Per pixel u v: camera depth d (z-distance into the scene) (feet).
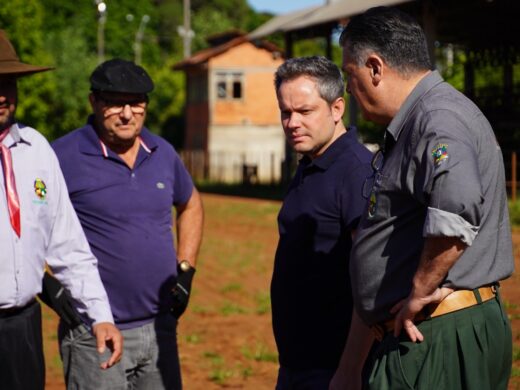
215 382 30.40
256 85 185.47
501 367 13.00
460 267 12.46
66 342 18.61
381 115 13.35
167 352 19.45
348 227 15.57
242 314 40.98
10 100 15.80
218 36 200.54
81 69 214.69
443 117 12.38
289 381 16.48
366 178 15.48
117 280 18.94
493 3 83.20
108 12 305.32
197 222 20.85
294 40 113.80
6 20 175.01
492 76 115.75
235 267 53.21
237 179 171.01
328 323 16.01
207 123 185.06
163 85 221.87
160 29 346.54
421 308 12.31
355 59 13.33
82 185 19.07
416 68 13.10
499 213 12.78
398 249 12.91
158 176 19.69
